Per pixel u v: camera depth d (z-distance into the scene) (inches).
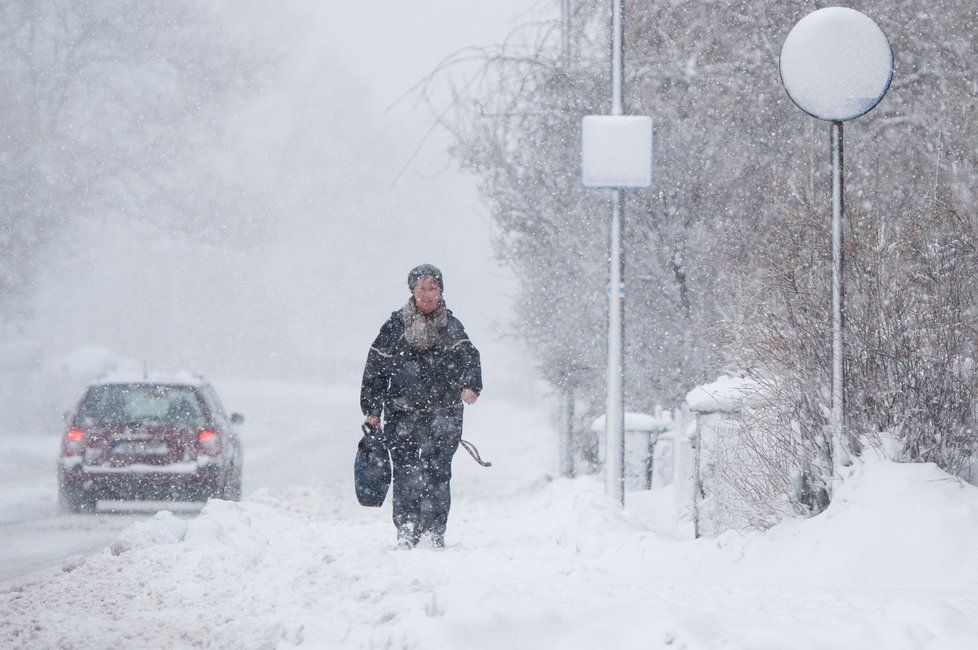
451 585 821.9
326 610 887.7
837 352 1114.1
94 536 1656.0
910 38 1942.7
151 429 1987.0
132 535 1264.8
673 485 1913.1
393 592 933.2
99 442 1969.7
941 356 1114.1
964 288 1137.4
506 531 1499.8
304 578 1006.4
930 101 1902.1
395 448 1317.7
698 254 2094.0
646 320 2172.7
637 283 2178.9
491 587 812.6
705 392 1295.5
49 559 1438.2
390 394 1326.3
